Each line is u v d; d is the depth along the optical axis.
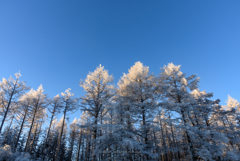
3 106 19.00
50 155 28.16
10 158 13.70
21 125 20.81
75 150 34.38
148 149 10.50
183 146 12.13
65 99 22.36
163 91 14.48
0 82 19.25
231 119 22.47
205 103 17.25
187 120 13.20
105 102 11.57
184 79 14.59
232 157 12.16
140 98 13.98
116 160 10.27
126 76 17.44
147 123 12.14
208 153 10.80
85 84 15.02
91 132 13.21
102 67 16.53
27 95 23.28
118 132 10.15
